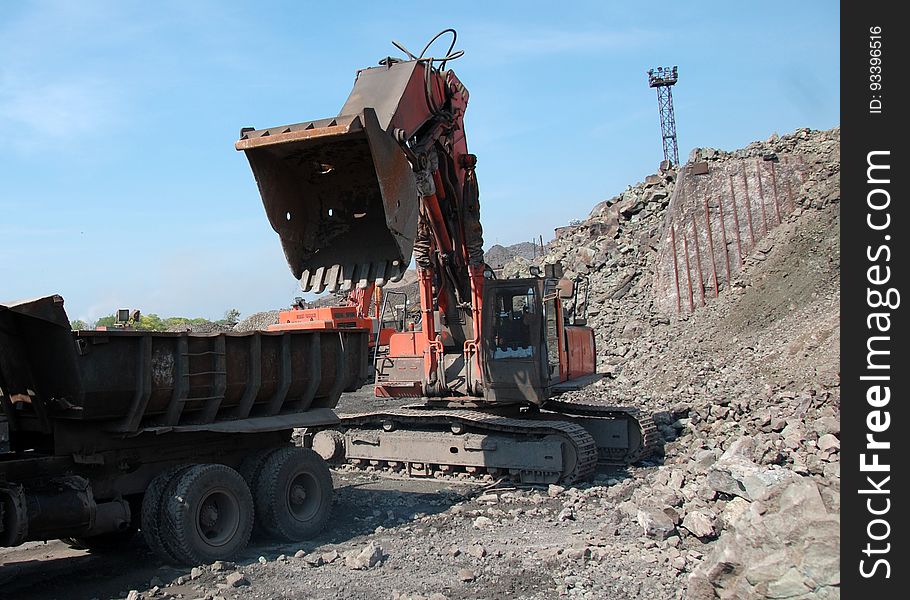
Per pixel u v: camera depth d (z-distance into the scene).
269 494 9.10
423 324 12.93
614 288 28.11
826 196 25.73
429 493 11.88
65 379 7.52
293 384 9.69
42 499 7.25
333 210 10.02
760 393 15.26
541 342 12.20
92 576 7.91
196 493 8.17
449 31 10.98
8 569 8.30
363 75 10.39
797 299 21.86
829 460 8.59
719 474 8.30
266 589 7.12
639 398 18.50
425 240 12.68
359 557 7.71
